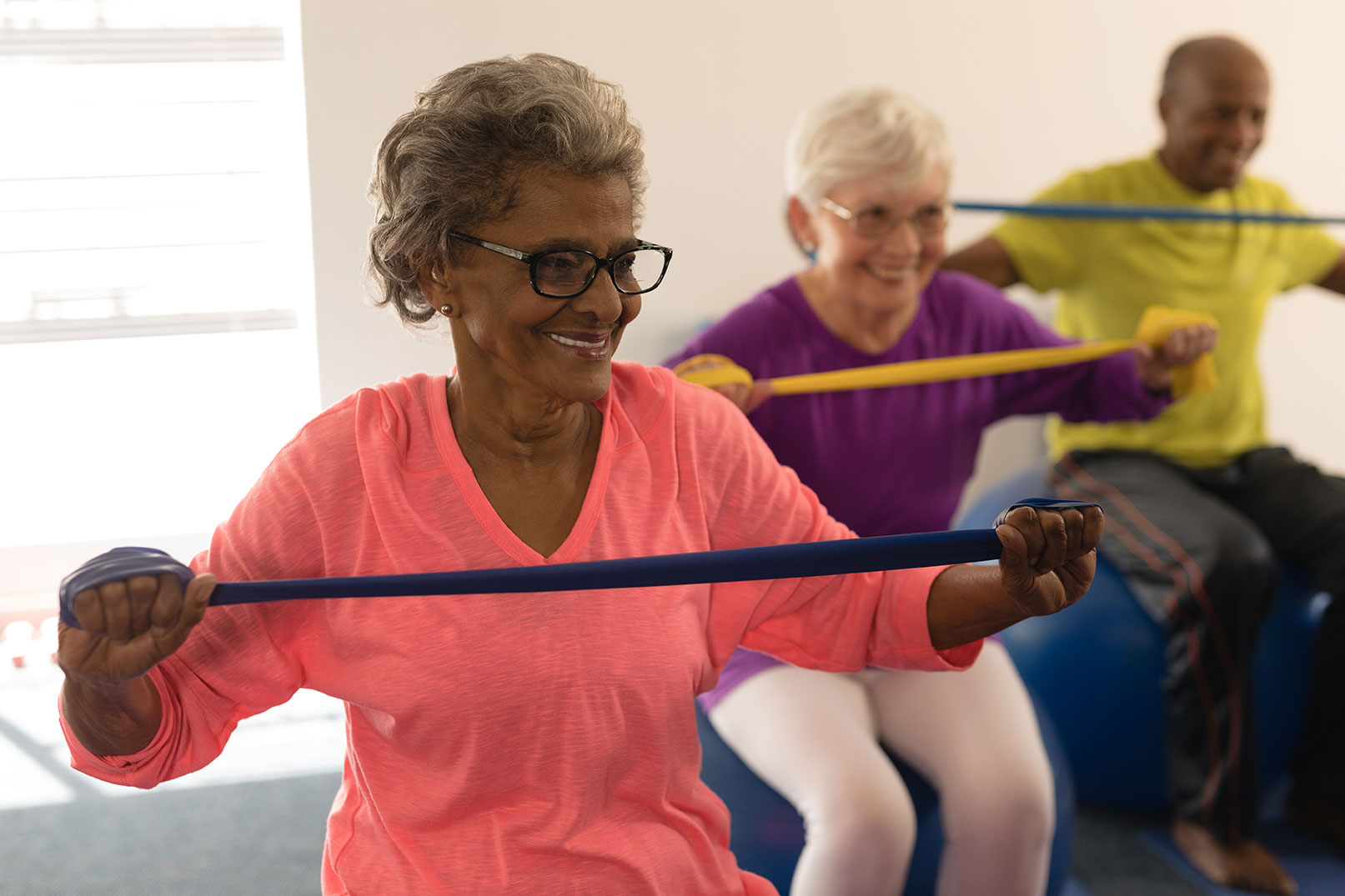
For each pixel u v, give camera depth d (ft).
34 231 8.55
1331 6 10.52
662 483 3.60
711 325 6.31
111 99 8.52
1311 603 7.58
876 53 9.52
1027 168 10.11
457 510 3.38
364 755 3.47
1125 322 8.43
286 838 7.32
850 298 6.08
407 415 3.45
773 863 5.40
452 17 8.38
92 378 8.91
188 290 8.88
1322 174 10.93
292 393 9.25
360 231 8.42
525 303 3.16
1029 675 7.55
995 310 6.63
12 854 7.09
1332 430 11.36
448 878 3.34
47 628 8.96
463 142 3.11
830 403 6.03
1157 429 8.22
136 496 9.12
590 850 3.37
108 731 3.13
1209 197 8.48
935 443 6.23
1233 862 6.93
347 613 3.34
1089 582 3.44
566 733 3.34
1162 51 10.17
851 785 4.91
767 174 9.43
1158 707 7.25
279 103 8.75
